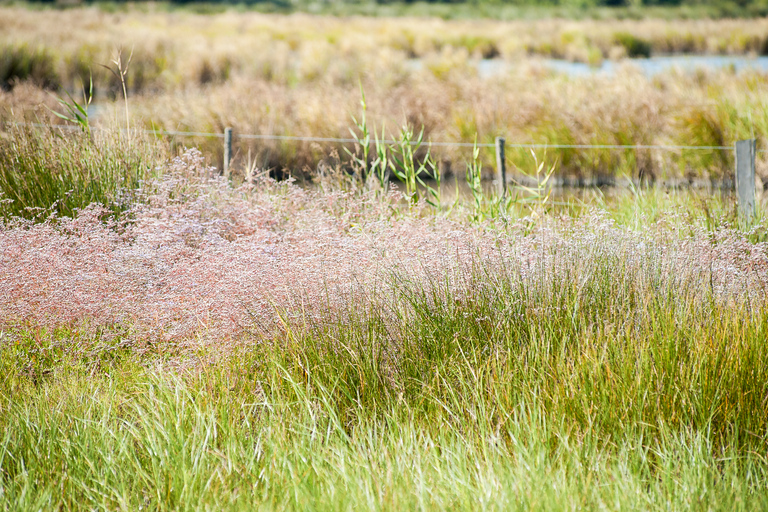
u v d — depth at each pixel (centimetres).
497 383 294
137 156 591
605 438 272
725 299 355
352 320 336
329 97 1184
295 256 390
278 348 327
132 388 314
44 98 1138
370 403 301
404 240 404
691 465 246
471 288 358
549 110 1098
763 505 229
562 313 344
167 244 413
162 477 246
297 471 244
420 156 1009
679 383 292
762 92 1056
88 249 392
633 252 389
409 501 224
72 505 236
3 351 342
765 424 281
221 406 288
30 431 268
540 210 524
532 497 220
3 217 465
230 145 730
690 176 914
